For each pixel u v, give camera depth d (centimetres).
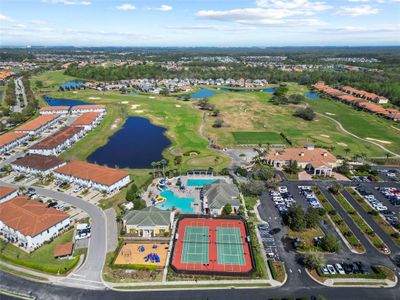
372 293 7319
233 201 10881
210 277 7762
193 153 16138
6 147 16375
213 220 10238
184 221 10169
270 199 11581
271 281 7662
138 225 9381
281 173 13875
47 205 10838
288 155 14812
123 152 16288
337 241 8856
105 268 8025
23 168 13638
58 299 7050
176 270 7900
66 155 15738
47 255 8512
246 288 7450
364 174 13750
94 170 12575
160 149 16738
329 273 7881
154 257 8381
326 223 10081
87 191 11906
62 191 11981
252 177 13288
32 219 9225
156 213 9744
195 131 19788
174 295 7219
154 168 14225
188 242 9131
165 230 9469
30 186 12406
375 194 12056
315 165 13750
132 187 11444
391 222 10081
